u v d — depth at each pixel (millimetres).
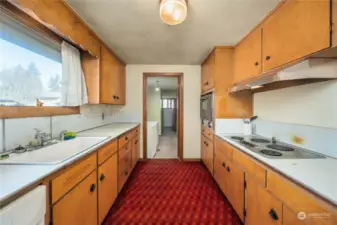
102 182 1618
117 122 3787
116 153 2053
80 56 2152
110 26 1943
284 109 1899
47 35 1535
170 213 1924
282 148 1632
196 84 3758
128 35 2191
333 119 1327
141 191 2418
